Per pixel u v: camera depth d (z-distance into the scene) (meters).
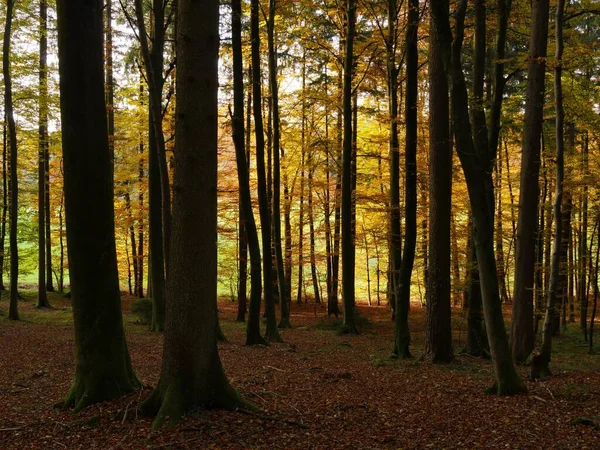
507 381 7.16
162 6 13.19
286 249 24.44
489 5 13.19
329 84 20.39
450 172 10.62
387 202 17.97
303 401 6.84
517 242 11.55
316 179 23.36
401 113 18.59
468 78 17.91
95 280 6.18
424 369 9.75
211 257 5.61
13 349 10.80
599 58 13.02
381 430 5.68
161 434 5.02
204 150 5.46
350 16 15.87
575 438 5.26
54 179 24.44
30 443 5.11
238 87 11.80
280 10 17.28
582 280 16.05
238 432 5.15
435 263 10.70
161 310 14.48
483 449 5.04
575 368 9.93
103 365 6.20
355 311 19.62
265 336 14.29
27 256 25.36
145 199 23.33
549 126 15.80
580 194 13.48
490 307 7.11
